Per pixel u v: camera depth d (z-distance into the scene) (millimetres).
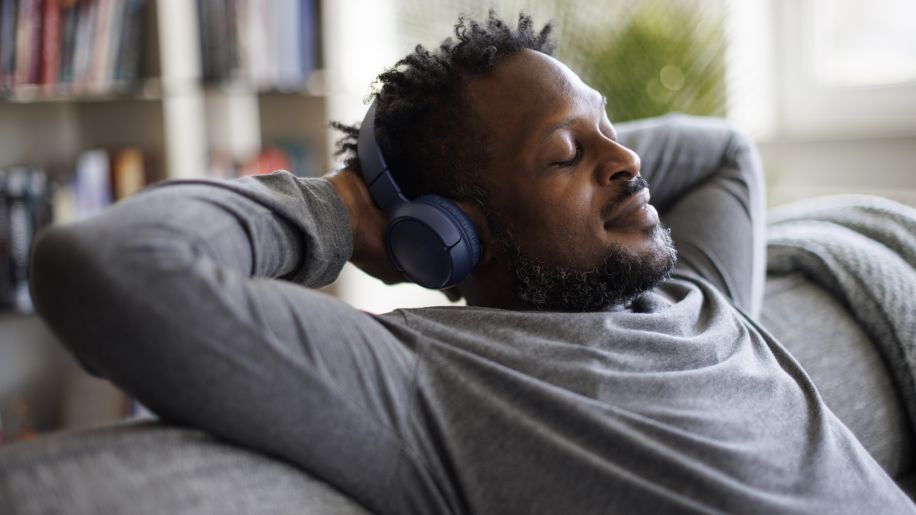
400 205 912
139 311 604
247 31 2064
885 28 2162
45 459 582
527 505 712
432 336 785
